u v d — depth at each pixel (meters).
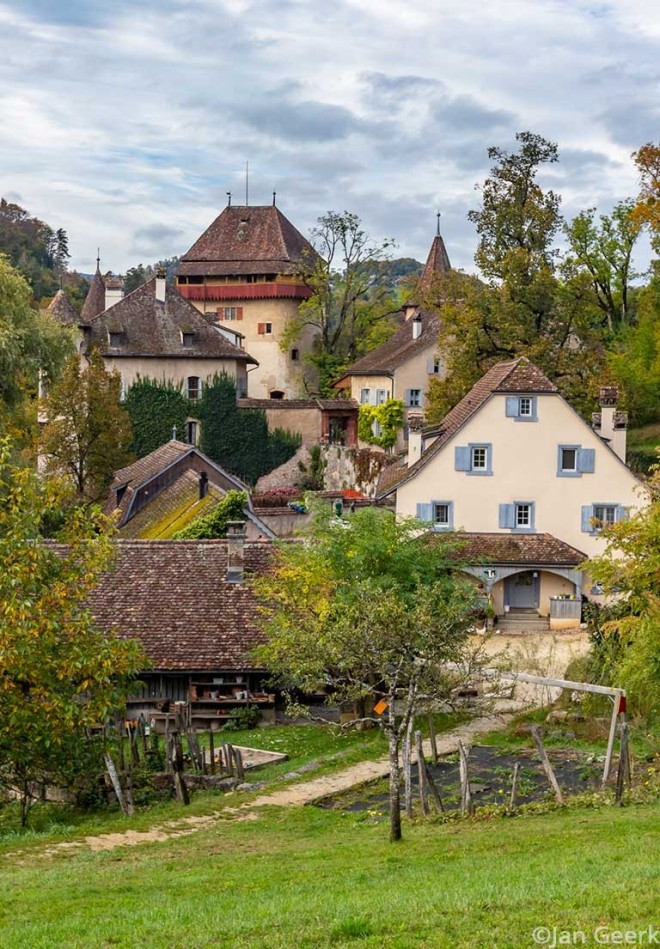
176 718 33.50
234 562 39.09
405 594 33.09
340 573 34.91
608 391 55.44
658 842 18.45
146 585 38.94
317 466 82.00
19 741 24.56
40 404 66.31
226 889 17.28
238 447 80.94
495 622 50.06
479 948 12.75
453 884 16.02
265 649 34.25
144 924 14.81
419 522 36.88
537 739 24.39
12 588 24.03
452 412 58.44
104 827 24.66
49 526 42.50
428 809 24.12
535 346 66.31
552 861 17.41
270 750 33.06
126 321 79.81
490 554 49.94
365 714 35.66
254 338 100.50
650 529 28.75
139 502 56.56
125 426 66.56
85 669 24.95
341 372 94.56
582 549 51.62
